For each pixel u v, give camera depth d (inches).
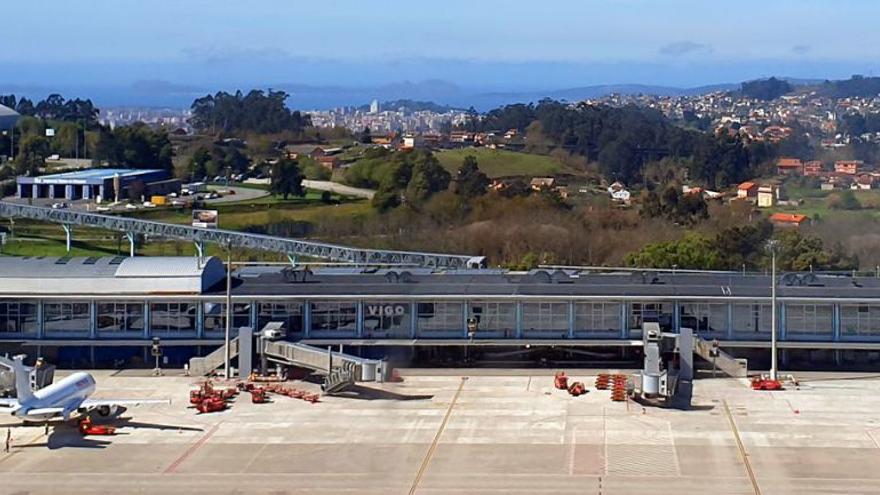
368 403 3641.7
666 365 3939.5
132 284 4138.8
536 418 3462.1
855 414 3494.1
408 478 2935.5
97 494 2842.0
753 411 3523.6
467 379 3946.9
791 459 3065.9
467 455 3115.2
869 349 4047.7
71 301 4121.6
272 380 3924.7
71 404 3336.6
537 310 4124.0
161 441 3262.8
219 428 3383.4
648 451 3137.3
